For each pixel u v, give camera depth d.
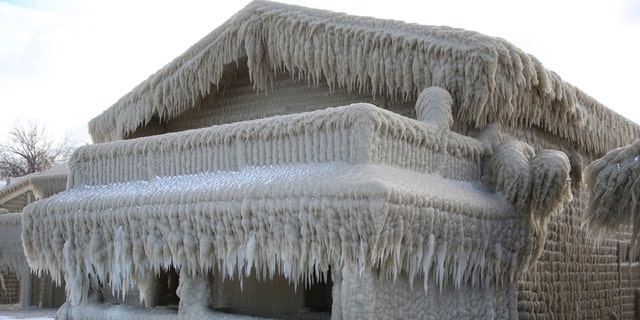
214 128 11.42
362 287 9.34
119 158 12.70
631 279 18.20
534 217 11.70
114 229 11.80
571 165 14.59
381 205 8.71
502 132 12.67
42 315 24.73
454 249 10.26
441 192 10.13
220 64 14.48
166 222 11.07
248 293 14.01
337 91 13.99
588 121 14.97
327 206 9.17
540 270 13.54
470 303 11.11
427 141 10.74
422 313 10.20
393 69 12.57
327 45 13.12
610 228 11.80
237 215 10.13
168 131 16.47
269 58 14.03
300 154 10.38
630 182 11.29
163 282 14.09
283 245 9.69
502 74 12.15
